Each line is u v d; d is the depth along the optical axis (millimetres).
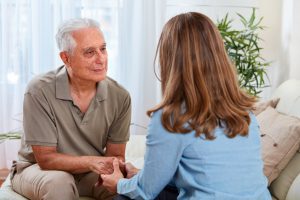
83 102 1948
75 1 3264
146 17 3309
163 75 1382
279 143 1982
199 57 1307
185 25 1343
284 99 2365
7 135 2408
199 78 1297
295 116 2156
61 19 3260
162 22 3328
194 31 1328
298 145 1975
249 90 3039
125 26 3316
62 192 1708
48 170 1857
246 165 1323
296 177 1915
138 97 3410
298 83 2406
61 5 3254
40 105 1870
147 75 3395
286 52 3133
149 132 1327
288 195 1888
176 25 1357
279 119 2131
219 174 1286
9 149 3357
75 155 1972
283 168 1989
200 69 1302
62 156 1857
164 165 1309
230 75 1345
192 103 1281
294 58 2980
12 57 3281
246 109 1365
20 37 3266
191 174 1313
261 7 3371
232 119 1310
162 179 1333
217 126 1306
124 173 1818
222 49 1350
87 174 1989
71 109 1928
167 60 1360
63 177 1748
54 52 3318
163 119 1289
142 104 3430
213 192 1271
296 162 1983
